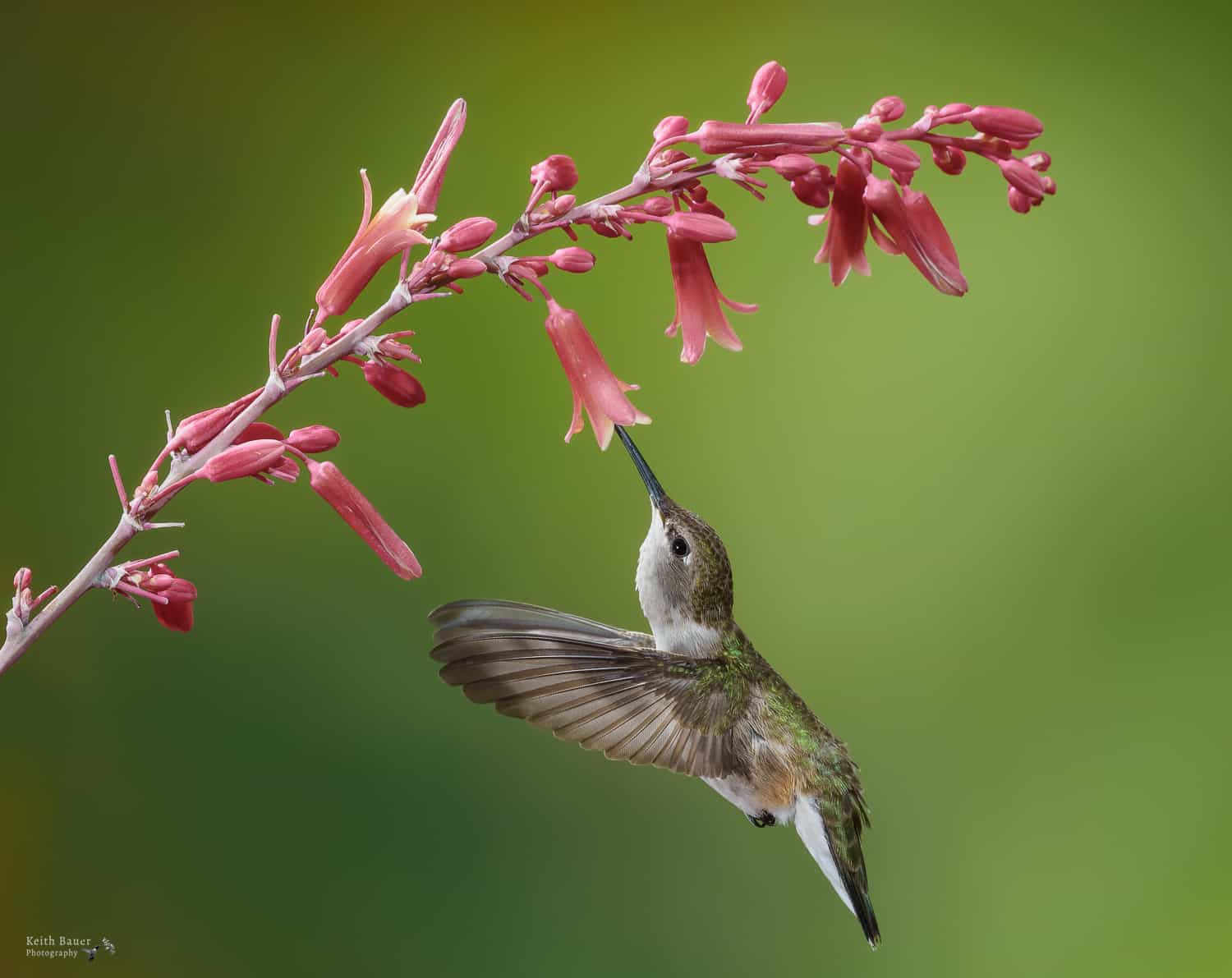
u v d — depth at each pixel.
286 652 9.86
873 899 9.59
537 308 10.60
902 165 4.06
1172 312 10.58
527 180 10.88
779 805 5.48
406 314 10.51
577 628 5.46
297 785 9.56
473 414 10.45
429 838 9.55
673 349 10.64
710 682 5.27
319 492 4.00
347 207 10.73
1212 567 10.14
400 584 10.09
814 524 10.39
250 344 10.47
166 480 3.93
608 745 5.08
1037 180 4.15
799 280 10.73
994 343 10.58
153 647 9.66
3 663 3.78
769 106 4.17
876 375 10.59
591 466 10.46
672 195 4.11
